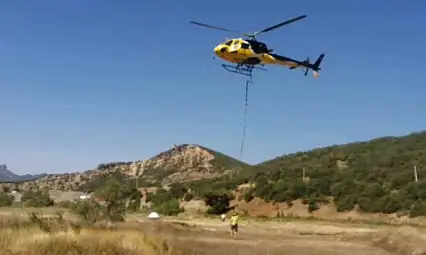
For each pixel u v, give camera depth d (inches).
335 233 1720.0
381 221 2303.2
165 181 6131.9
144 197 3634.4
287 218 2546.8
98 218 1358.3
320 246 1302.9
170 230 1440.7
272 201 2812.5
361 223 2229.3
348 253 1165.1
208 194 2967.5
